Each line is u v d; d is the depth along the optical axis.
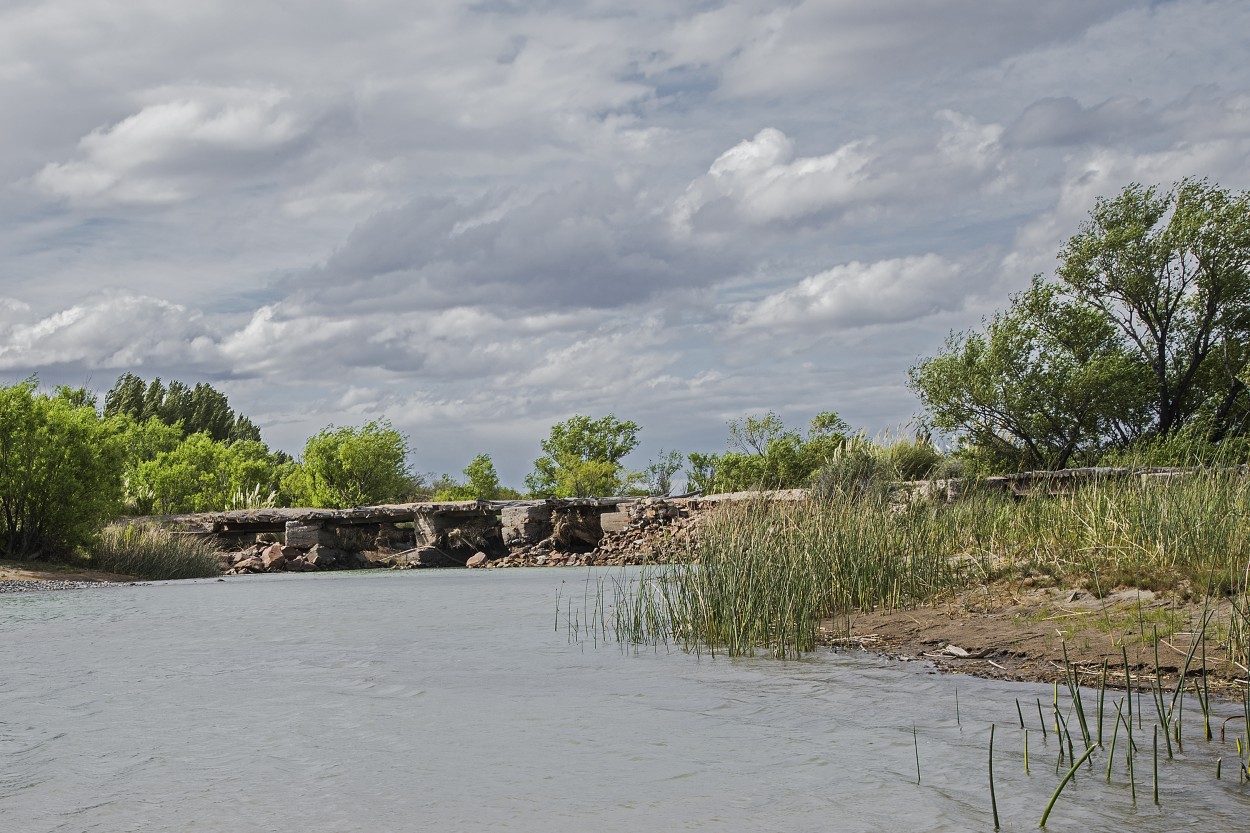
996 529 13.19
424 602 15.68
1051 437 32.91
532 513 28.67
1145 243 33.06
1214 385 34.34
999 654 8.41
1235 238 31.86
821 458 29.20
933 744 5.69
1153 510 10.73
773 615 10.20
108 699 7.55
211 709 7.11
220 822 4.55
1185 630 7.81
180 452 51.44
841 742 5.80
